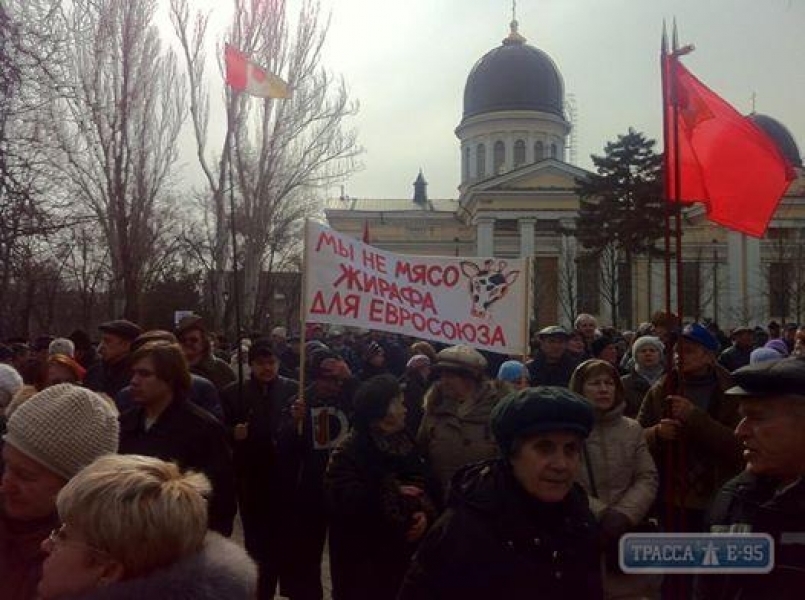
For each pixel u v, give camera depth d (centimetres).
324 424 622
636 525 455
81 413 288
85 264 2811
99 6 2577
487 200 5722
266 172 3019
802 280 4219
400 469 488
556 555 271
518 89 6781
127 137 2603
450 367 542
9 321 2161
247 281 2961
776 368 284
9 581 287
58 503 210
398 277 685
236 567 207
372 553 478
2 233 1172
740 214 504
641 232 3347
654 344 718
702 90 503
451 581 272
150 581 195
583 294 5253
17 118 1201
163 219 3984
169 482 211
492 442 534
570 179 5725
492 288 682
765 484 295
